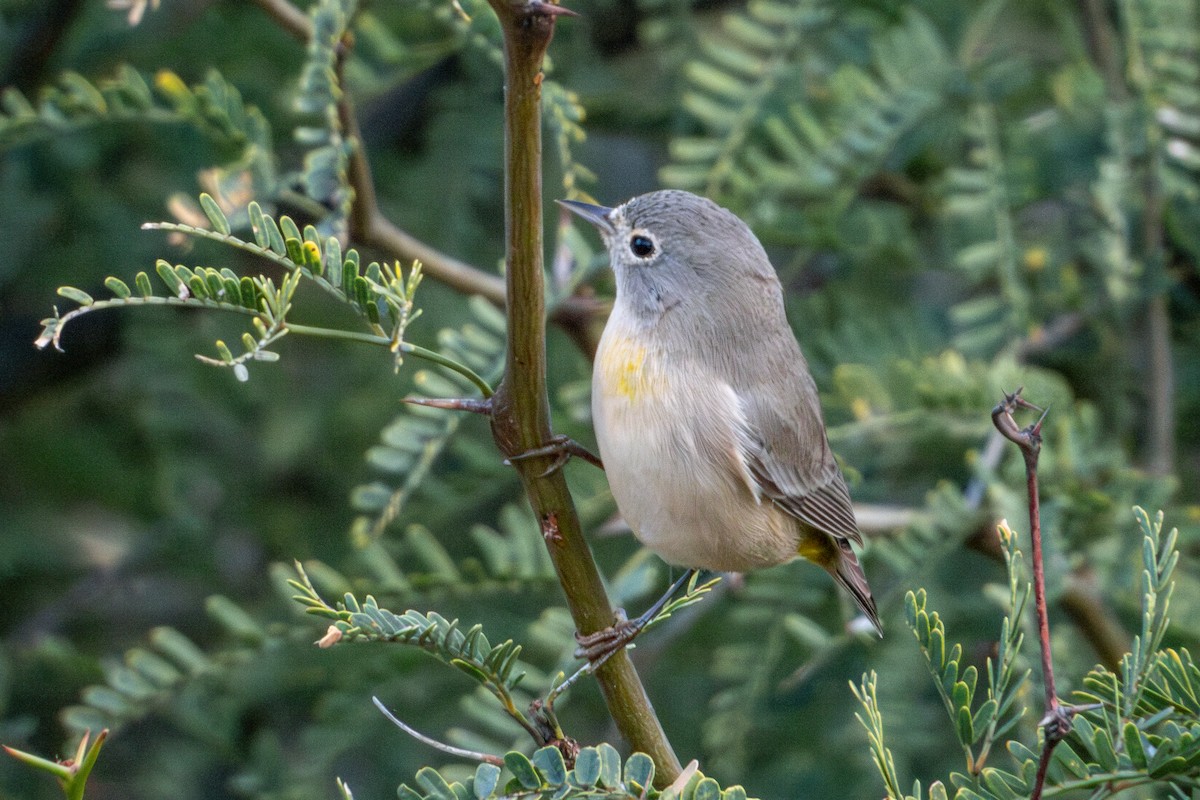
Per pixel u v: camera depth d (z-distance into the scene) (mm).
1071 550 9602
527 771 4578
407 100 12453
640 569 8945
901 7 11266
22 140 8492
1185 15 11031
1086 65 11109
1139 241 11047
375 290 4863
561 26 12070
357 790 10531
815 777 10438
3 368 11953
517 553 8484
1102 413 11375
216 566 12016
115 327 11992
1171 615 8898
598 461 7180
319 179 7359
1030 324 10242
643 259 8172
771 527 8297
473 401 5590
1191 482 12266
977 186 10617
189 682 7770
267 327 4723
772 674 10281
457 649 4883
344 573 11219
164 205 11461
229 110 8023
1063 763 4797
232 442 12273
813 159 10203
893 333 11047
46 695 10617
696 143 10289
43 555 12094
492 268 12125
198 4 11859
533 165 5043
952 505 9352
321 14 7500
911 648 9578
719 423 7793
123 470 12289
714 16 13367
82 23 11867
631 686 5723
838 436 9758
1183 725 4949
